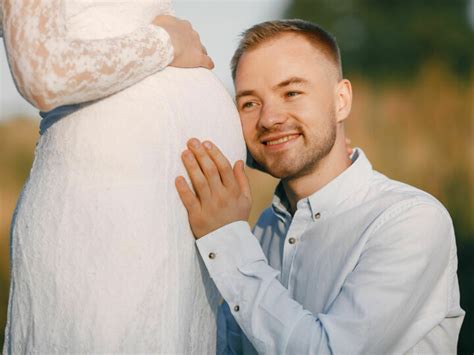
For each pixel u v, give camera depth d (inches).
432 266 82.7
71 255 66.4
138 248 66.9
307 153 87.4
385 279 79.8
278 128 86.4
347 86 93.7
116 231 66.4
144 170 68.0
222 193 74.7
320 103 87.9
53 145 69.2
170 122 70.2
